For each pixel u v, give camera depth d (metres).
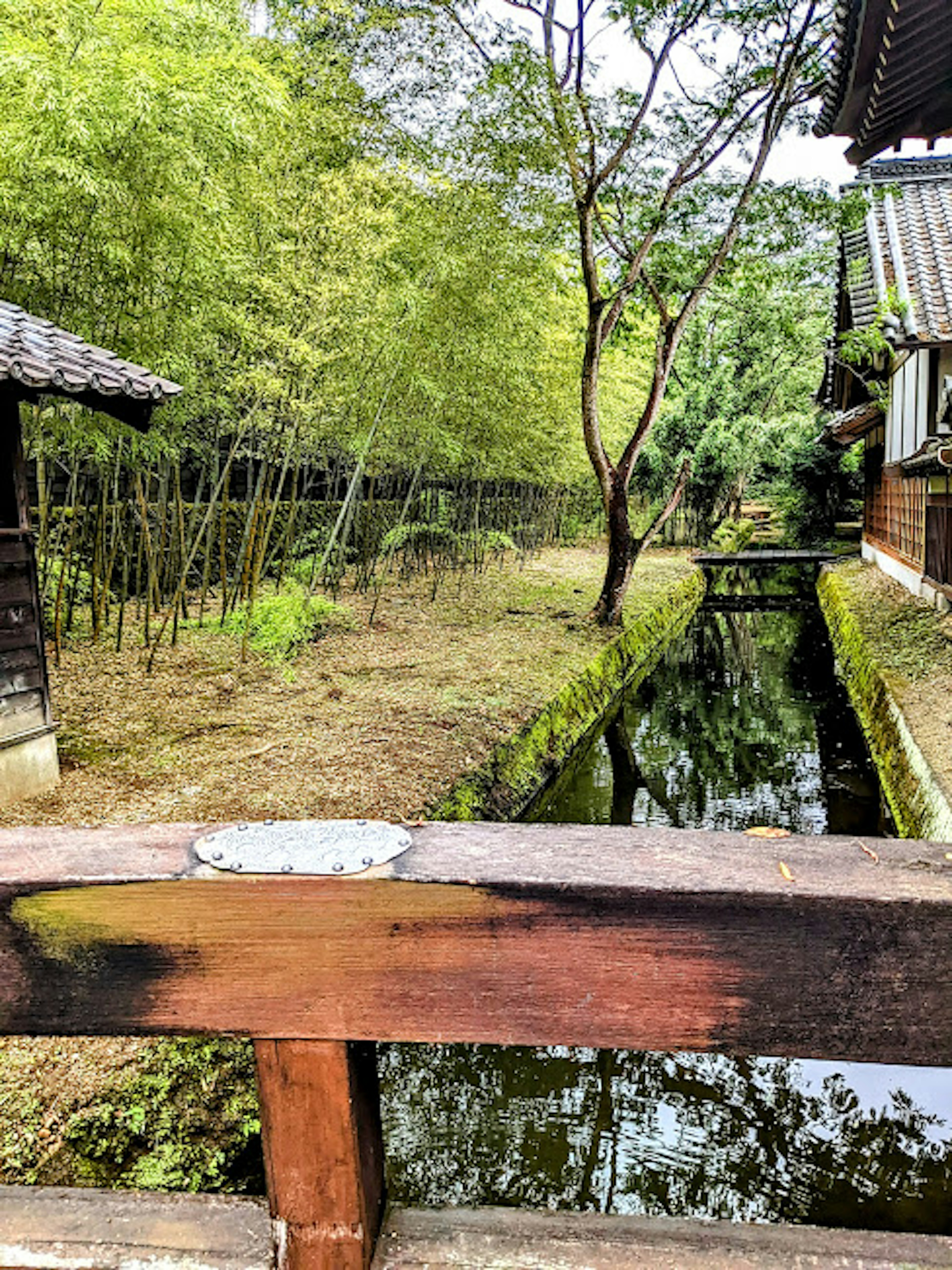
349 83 8.00
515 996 0.96
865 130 3.63
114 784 4.64
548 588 12.26
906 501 11.41
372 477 10.53
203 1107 2.43
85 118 4.39
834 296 16.56
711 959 0.93
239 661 7.23
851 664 8.93
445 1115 3.13
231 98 4.95
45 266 5.46
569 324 12.59
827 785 6.51
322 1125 1.01
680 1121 3.11
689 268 9.66
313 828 1.09
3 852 1.07
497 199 8.43
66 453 7.09
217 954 0.99
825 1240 1.07
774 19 8.44
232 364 6.89
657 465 20.27
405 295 7.32
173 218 5.36
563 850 1.02
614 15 8.11
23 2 4.45
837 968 0.92
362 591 10.97
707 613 15.38
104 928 1.00
